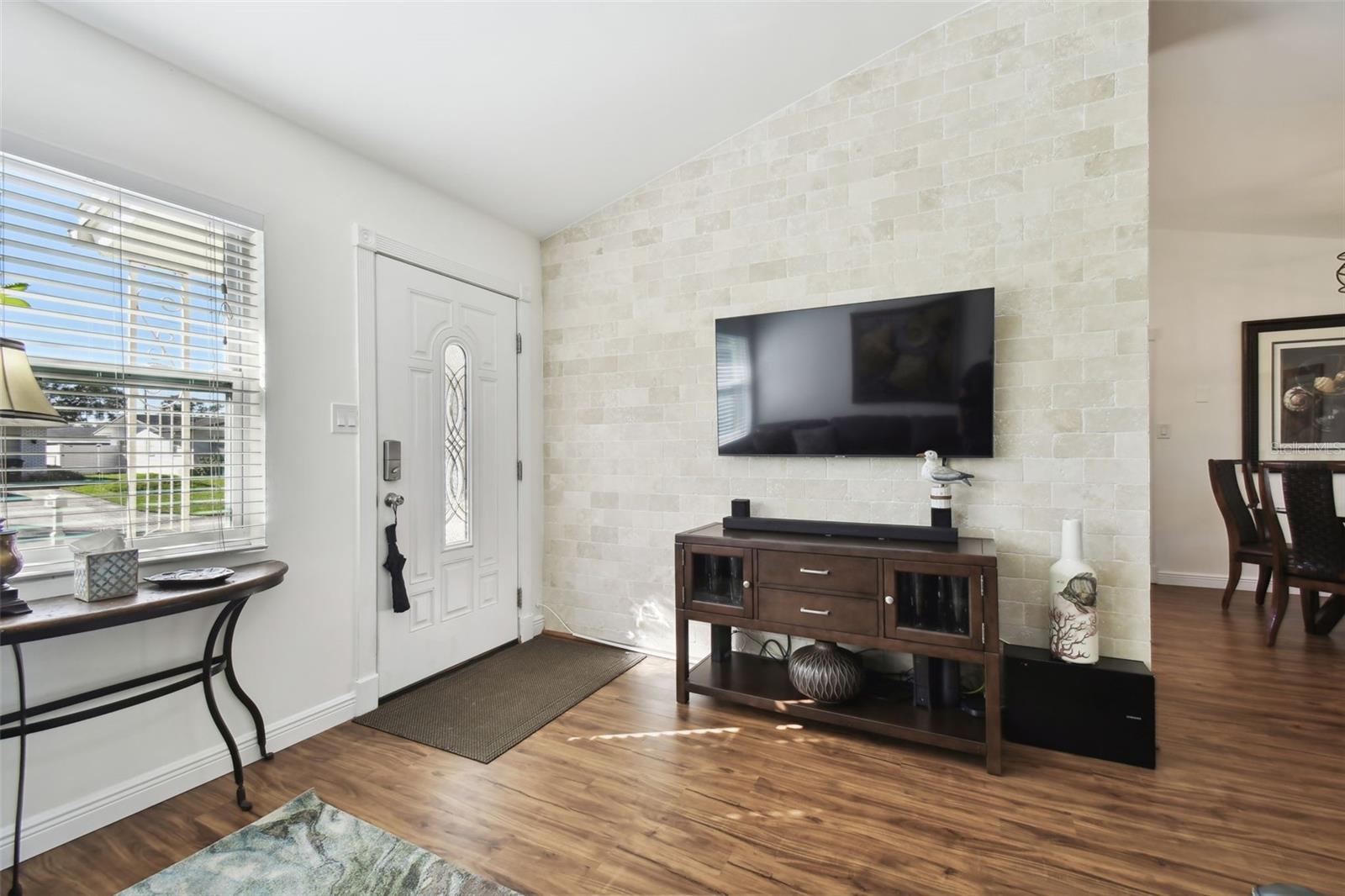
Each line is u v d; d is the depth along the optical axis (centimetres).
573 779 191
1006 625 232
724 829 165
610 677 275
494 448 307
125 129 170
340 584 230
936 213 243
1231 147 311
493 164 269
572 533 333
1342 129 288
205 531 190
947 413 232
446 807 176
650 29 213
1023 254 228
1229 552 387
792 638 270
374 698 242
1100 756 200
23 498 154
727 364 278
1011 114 229
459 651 284
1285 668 276
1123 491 214
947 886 143
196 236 188
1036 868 149
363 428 238
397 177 258
